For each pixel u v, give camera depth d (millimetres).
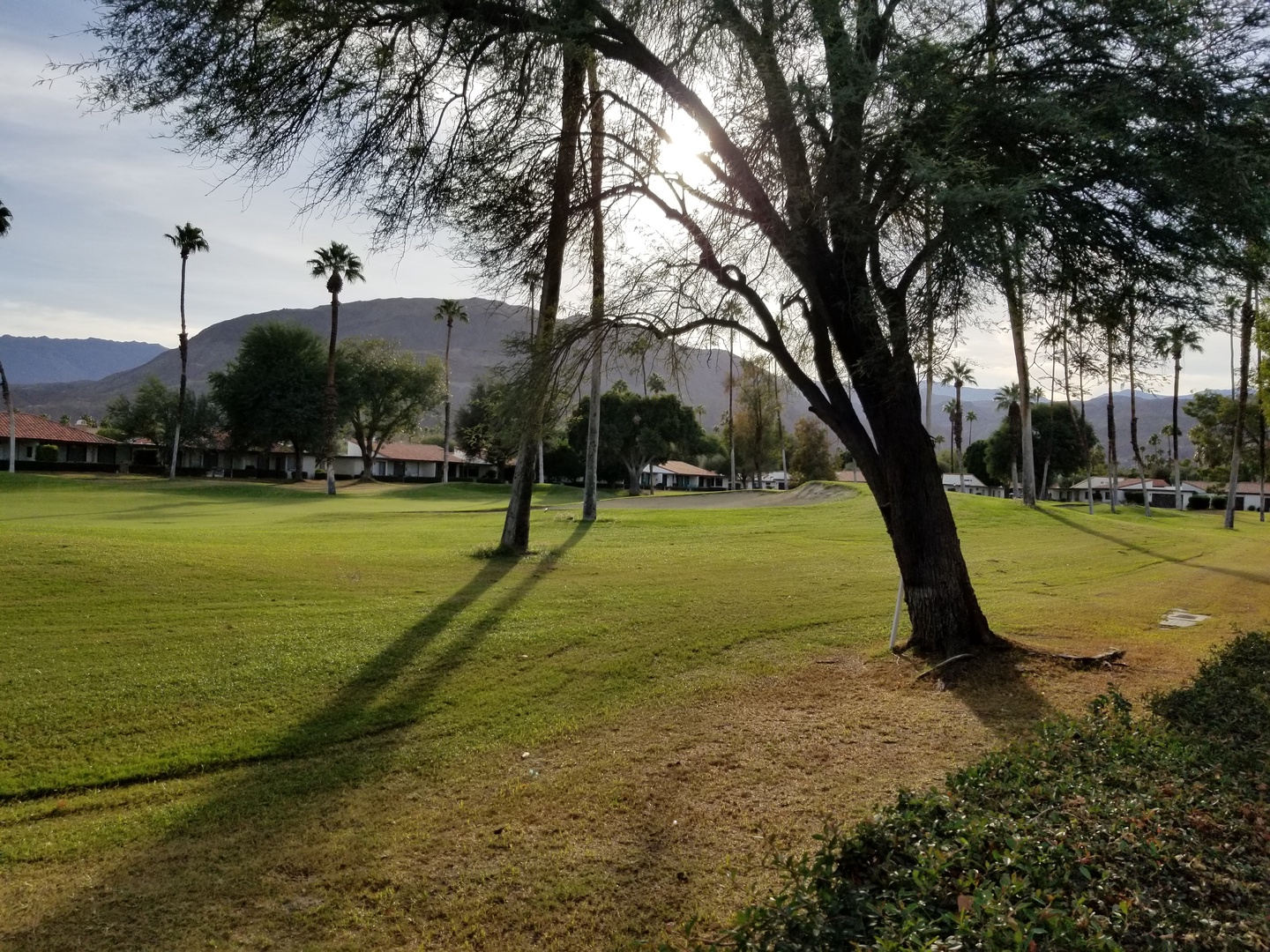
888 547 20828
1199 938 2551
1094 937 2377
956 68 7059
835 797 5242
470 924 3848
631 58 8055
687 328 9250
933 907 2709
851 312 7961
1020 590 14664
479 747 6250
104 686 7055
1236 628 9953
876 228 7363
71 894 4102
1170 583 16203
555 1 7301
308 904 4031
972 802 3680
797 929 2609
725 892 4070
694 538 22203
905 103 6699
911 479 8750
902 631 10266
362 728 6566
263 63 7336
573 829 4844
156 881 4230
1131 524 31812
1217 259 6402
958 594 8758
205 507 35375
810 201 7281
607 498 43969
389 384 71188
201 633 8875
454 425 92438
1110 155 6461
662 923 3818
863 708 7238
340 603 10969
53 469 63719
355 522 26562
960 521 28719
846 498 36031
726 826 4852
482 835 4773
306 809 5129
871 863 3191
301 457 67500
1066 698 7395
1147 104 6379
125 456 75938
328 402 50375
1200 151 6258
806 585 14023
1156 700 5984
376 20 7547
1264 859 3146
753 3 7164
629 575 14859
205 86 7191
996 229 6129
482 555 16891
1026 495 33719
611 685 7906
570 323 9703
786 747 6215
